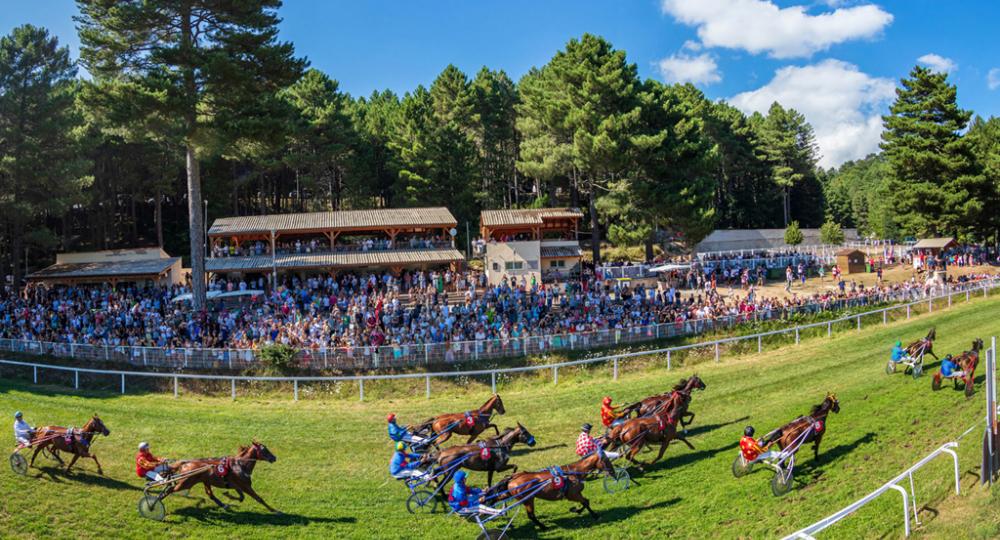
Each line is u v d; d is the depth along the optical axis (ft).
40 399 87.30
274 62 124.77
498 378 102.12
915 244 197.67
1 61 151.53
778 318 124.67
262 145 130.31
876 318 128.67
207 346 106.83
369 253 164.66
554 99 187.01
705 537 47.11
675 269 167.53
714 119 280.72
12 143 154.20
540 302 127.44
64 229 216.74
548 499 49.24
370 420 77.51
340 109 238.27
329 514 52.16
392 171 235.40
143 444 51.83
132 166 215.92
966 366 73.67
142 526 49.57
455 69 252.83
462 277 158.40
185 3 121.90
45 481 56.75
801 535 39.70
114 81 120.16
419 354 104.78
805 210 336.08
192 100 118.83
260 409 84.28
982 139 266.77
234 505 53.72
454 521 50.75
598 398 83.87
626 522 49.67
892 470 56.18
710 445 64.69
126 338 112.37
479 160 246.47
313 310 126.82
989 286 145.69
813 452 60.44
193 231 129.90
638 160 177.06
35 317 120.98
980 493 50.70
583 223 250.78
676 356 109.70
